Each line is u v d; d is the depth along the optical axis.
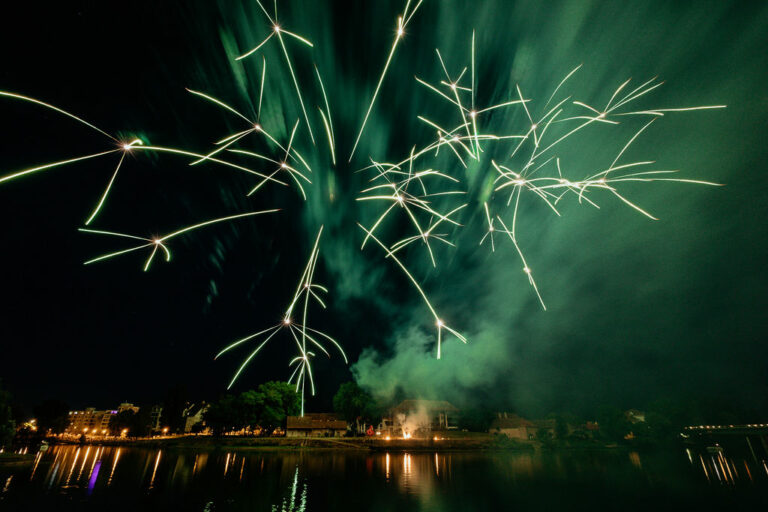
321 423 109.94
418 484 40.56
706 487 39.69
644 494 36.12
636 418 105.44
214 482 40.00
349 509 29.45
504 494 35.62
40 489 34.16
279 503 30.89
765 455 77.19
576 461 65.69
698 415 105.88
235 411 99.56
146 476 43.47
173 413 130.75
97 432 192.75
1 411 50.84
